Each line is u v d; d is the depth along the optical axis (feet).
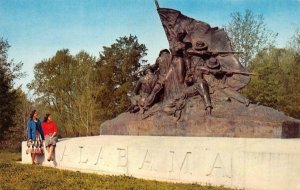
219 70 46.75
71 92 171.63
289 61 130.31
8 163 55.93
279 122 39.65
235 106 43.96
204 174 38.14
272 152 33.96
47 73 179.42
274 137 39.75
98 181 37.81
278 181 33.40
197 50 48.08
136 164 44.19
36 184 36.27
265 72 120.16
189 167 39.40
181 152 40.22
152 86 51.44
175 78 49.01
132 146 44.80
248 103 43.55
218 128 42.88
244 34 120.47
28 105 167.32
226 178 36.50
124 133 52.03
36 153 56.70
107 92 151.74
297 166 32.45
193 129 44.70
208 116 43.86
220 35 48.73
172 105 47.14
